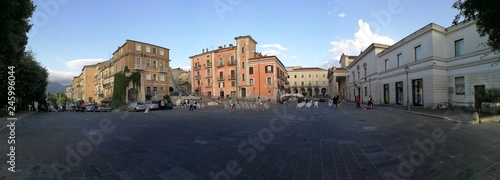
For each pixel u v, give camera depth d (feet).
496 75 53.21
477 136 23.21
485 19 25.22
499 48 29.89
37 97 111.55
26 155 17.78
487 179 12.32
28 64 81.87
